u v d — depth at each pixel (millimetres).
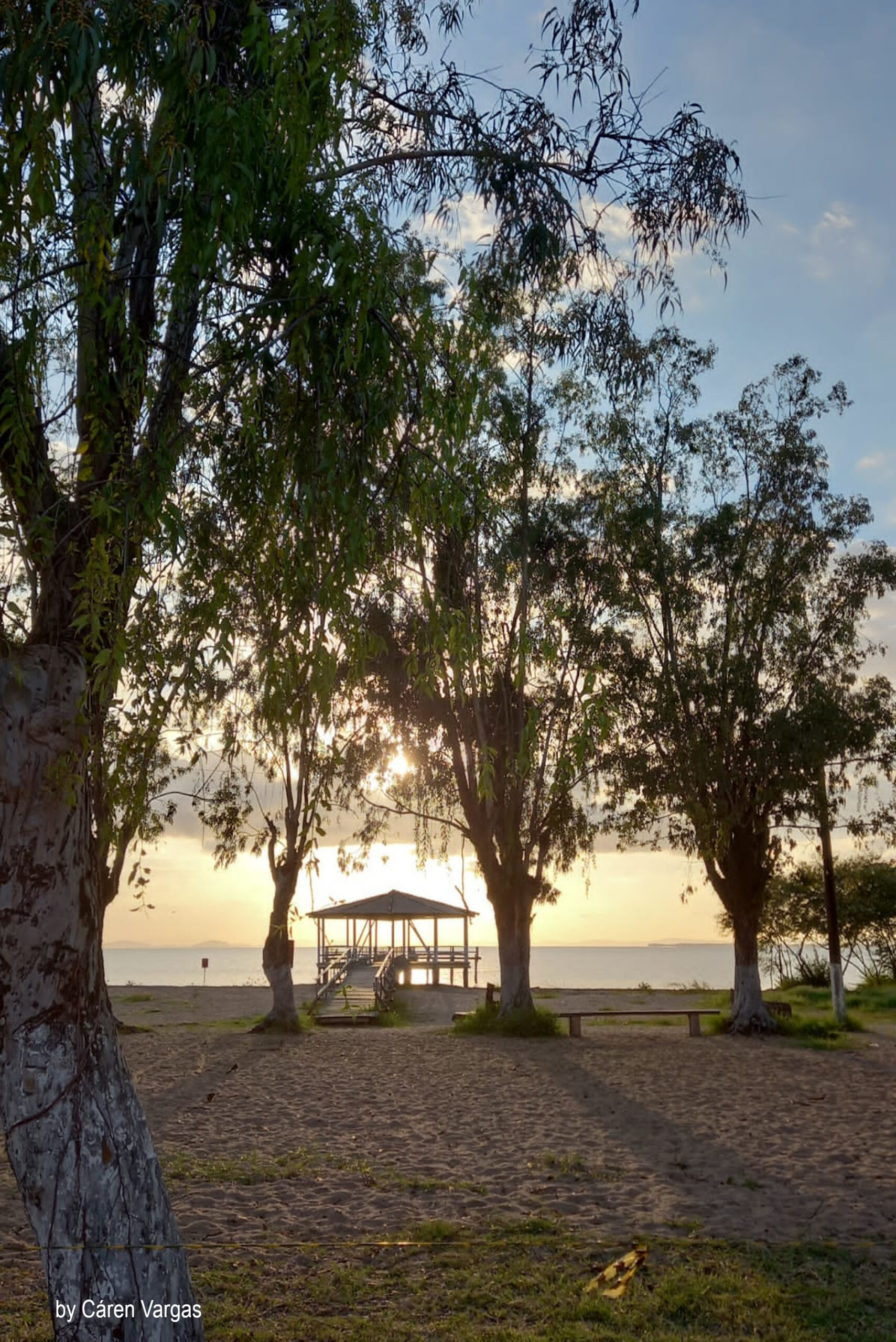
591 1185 10117
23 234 4699
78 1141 4695
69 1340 4527
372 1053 21281
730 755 24250
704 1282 7273
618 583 23578
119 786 4953
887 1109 14500
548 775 24219
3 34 4703
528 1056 20703
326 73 5188
